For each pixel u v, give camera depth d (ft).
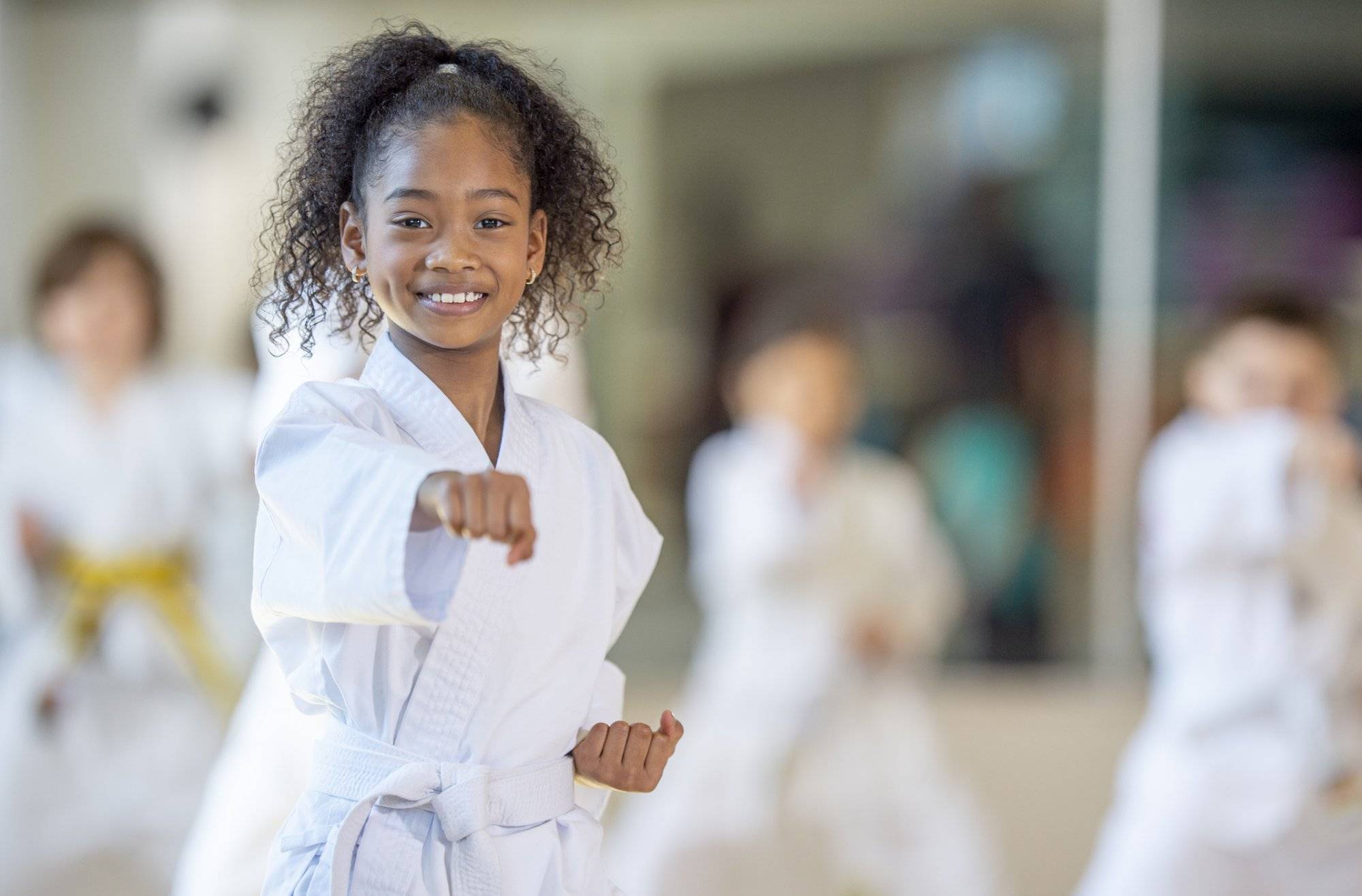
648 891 24.18
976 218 36.76
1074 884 25.72
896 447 36.83
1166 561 20.86
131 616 22.15
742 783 24.41
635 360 37.14
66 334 22.61
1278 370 21.16
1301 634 19.63
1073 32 36.27
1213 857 19.70
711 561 25.95
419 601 9.45
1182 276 36.35
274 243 11.66
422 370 10.62
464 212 10.13
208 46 36.63
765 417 26.18
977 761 31.04
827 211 37.04
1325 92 36.04
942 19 36.37
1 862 20.98
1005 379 36.88
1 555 22.07
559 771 10.64
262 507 10.52
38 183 36.73
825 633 24.89
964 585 36.76
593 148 11.62
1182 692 20.27
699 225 37.06
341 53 11.41
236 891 15.83
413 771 10.09
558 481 10.91
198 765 22.04
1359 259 35.99
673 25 36.60
